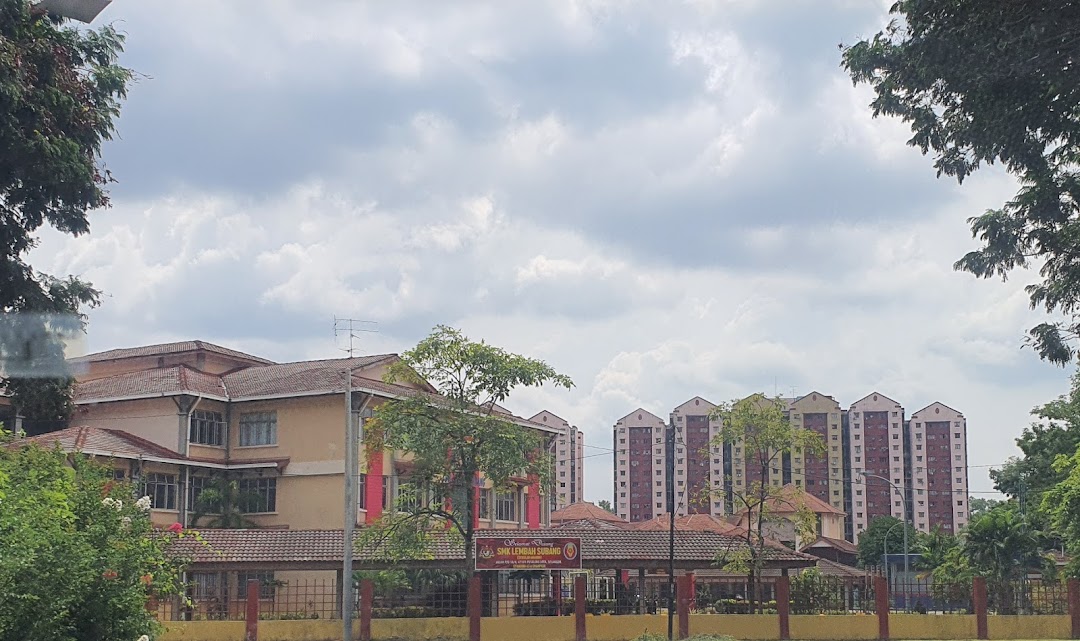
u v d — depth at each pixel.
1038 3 17.86
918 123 21.86
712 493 43.72
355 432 48.81
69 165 18.36
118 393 49.62
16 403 20.69
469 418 38.16
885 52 21.20
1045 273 22.27
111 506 16.00
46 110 18.00
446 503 38.91
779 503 44.06
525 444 38.59
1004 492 71.25
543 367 38.56
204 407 50.19
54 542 13.55
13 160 17.95
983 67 19.14
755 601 42.81
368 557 39.50
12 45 17.42
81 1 17.42
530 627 38.59
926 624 40.78
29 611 13.05
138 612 15.12
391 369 38.53
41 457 17.91
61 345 20.17
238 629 37.34
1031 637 40.84
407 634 37.94
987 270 22.41
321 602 41.28
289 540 40.62
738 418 43.09
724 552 43.59
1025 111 19.83
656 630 39.59
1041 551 55.94
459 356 38.19
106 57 19.94
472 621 38.09
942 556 67.19
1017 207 21.75
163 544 17.27
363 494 48.75
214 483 49.25
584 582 39.69
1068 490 43.00
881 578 41.12
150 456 45.53
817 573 44.25
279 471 49.81
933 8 18.78
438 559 41.19
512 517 56.44
